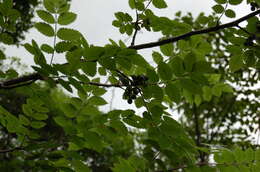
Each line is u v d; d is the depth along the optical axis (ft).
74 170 8.62
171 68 7.50
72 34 7.59
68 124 8.15
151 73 7.63
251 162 8.54
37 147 8.17
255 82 24.08
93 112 8.55
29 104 8.59
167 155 8.71
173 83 7.84
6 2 7.87
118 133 8.43
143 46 8.79
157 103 8.25
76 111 8.50
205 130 29.07
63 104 8.46
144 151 9.11
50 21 7.58
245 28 9.23
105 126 8.31
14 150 8.57
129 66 7.10
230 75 23.00
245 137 26.96
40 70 6.99
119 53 6.95
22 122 8.71
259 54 9.45
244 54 9.57
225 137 27.63
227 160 8.55
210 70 7.41
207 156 10.15
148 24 9.30
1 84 8.18
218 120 28.40
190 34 8.81
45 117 8.73
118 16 9.39
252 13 8.76
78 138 8.25
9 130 8.80
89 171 8.53
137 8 9.23
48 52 7.34
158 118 8.05
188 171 8.46
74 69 6.94
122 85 8.50
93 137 8.16
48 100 8.48
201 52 9.32
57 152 8.44
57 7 7.61
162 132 8.11
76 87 6.97
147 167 8.96
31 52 7.01
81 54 6.89
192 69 7.43
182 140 8.07
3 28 8.16
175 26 9.20
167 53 9.30
